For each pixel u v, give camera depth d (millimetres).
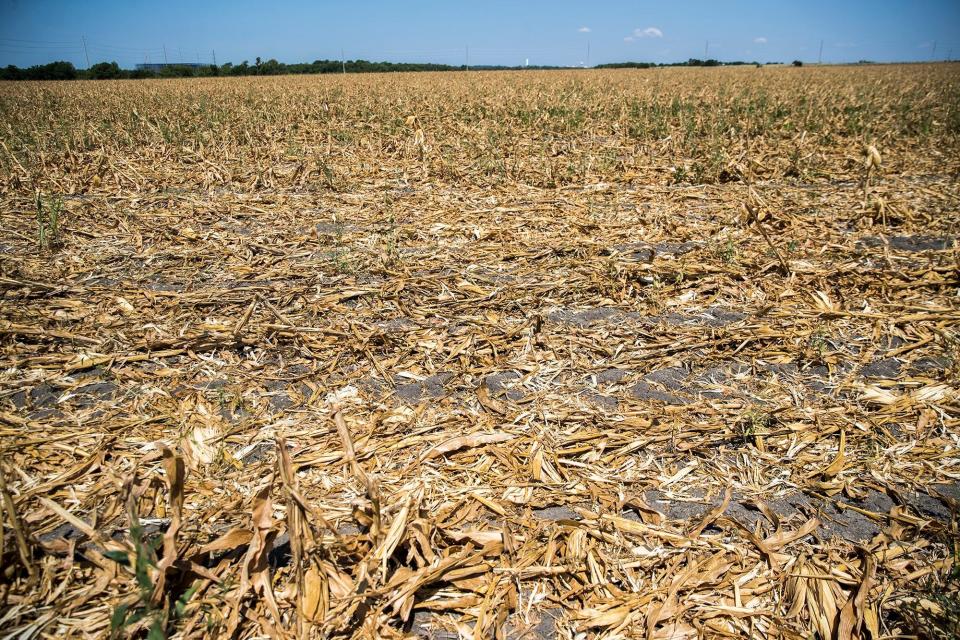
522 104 15859
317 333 3359
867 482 2266
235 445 2420
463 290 4051
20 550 1686
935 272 4227
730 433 2531
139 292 3934
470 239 5180
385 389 2869
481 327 3516
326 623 1634
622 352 3238
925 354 3178
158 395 2758
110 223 5508
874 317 3551
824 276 4195
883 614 1723
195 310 3689
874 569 1825
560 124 12148
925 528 2004
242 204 6273
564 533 2000
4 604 1648
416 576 1735
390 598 1713
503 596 1778
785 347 3238
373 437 2500
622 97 16906
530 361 3139
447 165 7809
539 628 1694
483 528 2029
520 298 3895
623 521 2037
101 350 3135
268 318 3566
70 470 2223
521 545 1959
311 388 2857
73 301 3742
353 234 5242
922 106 13602
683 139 9719
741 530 1990
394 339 3297
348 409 2691
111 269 4398
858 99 14859
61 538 1900
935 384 2840
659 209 6035
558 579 1847
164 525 1982
